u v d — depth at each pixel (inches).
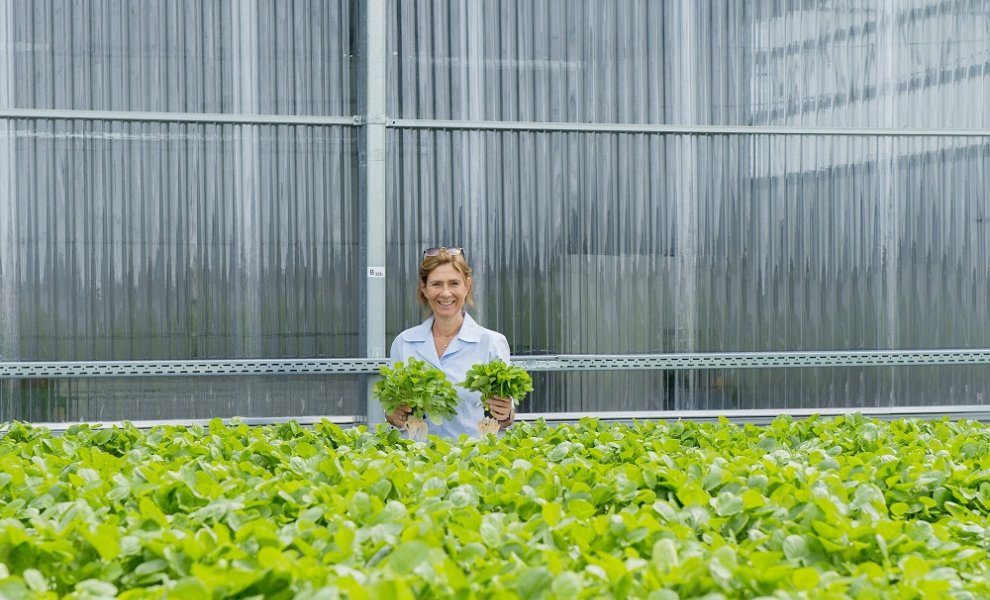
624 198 257.6
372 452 167.6
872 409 268.2
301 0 246.7
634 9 257.6
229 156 245.3
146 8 241.9
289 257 247.4
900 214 267.3
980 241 270.1
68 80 239.6
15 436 192.1
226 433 188.1
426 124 250.2
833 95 264.2
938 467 152.5
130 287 242.2
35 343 239.3
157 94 242.5
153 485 131.3
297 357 247.8
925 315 268.2
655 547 103.7
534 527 118.3
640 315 258.4
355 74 248.7
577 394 258.4
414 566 96.8
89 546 109.0
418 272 248.4
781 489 133.5
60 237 239.9
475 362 223.8
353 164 249.3
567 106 255.6
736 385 263.9
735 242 261.3
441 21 251.6
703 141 259.9
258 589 93.3
